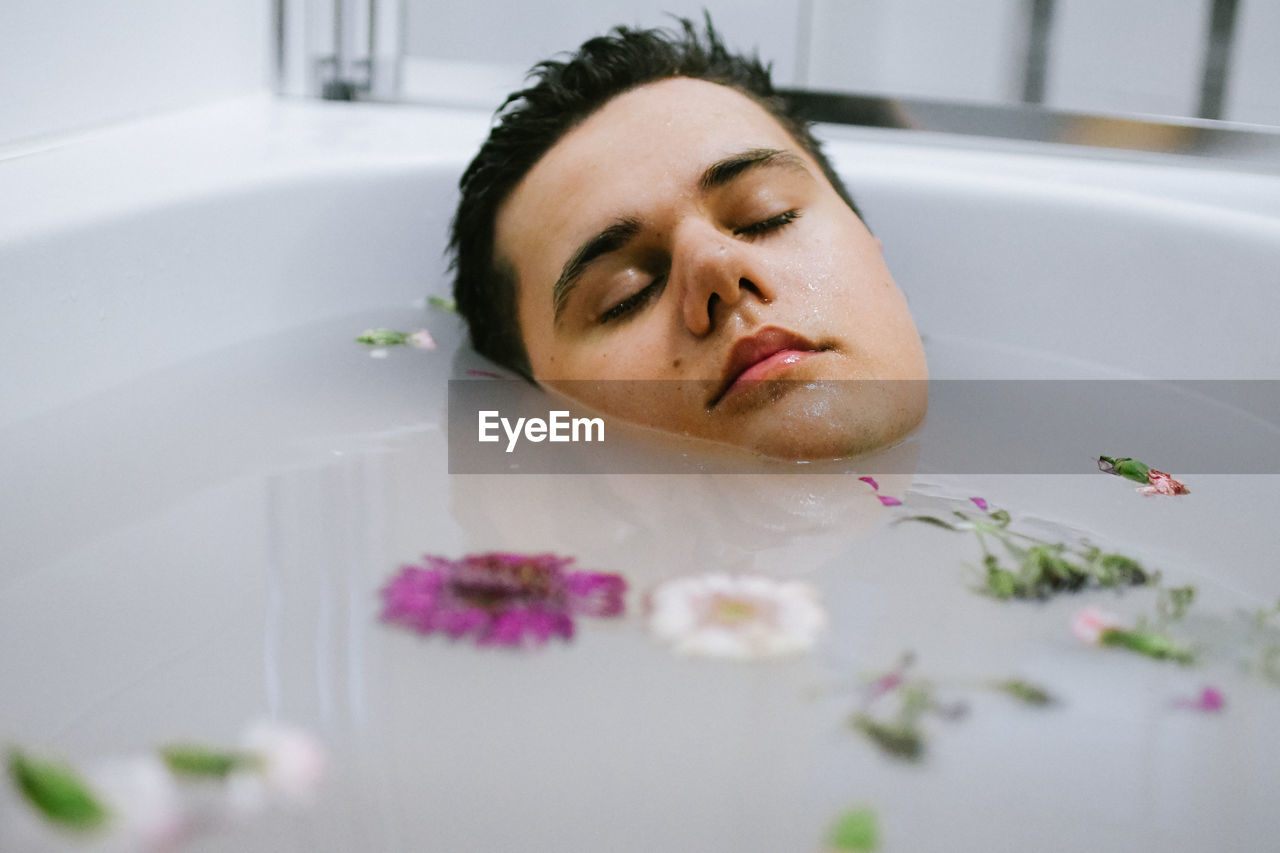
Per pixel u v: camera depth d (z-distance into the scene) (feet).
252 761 1.89
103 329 3.35
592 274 3.38
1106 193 4.02
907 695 2.06
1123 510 2.85
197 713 2.00
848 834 1.74
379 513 2.77
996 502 2.89
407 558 2.55
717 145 3.34
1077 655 2.20
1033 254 4.10
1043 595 2.42
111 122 4.43
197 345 3.72
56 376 3.20
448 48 6.02
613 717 2.00
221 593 2.39
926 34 6.56
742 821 1.77
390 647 2.20
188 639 2.22
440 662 2.16
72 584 2.41
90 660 2.15
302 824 1.75
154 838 1.72
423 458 3.11
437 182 4.31
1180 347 3.80
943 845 1.73
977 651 2.20
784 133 3.71
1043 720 2.01
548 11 6.10
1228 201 4.04
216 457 3.06
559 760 1.90
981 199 4.16
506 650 2.20
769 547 2.62
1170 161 4.63
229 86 5.14
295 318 4.06
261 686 2.08
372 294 4.27
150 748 1.91
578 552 2.59
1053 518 2.79
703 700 2.05
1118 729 1.99
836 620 2.31
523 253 3.63
